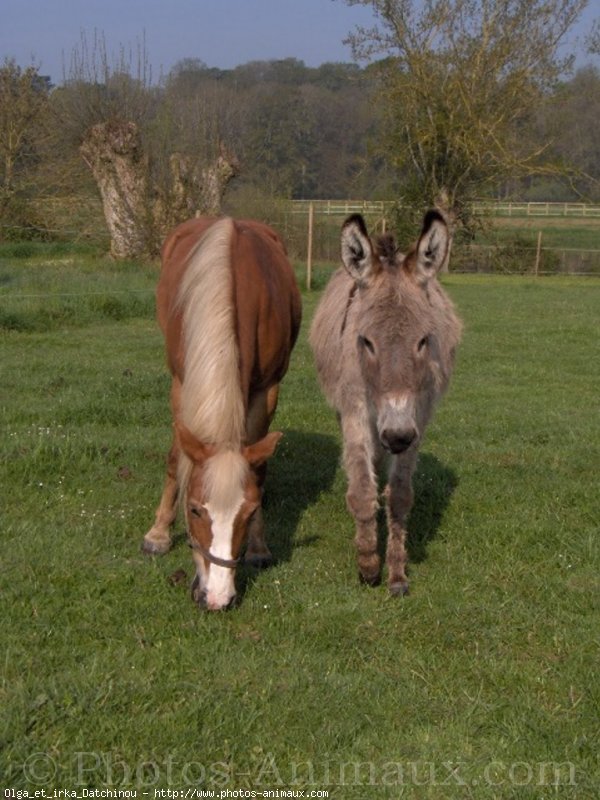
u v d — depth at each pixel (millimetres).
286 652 3922
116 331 12773
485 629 4254
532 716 3537
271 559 4922
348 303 4688
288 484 6238
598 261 29922
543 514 5793
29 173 27516
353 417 4602
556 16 27641
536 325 14945
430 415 4656
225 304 4129
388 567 4688
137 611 4195
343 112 55594
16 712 3262
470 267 29641
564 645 4129
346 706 3535
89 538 5008
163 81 22391
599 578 4855
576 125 47406
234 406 3951
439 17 27766
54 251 25109
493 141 27844
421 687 3744
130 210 21938
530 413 8773
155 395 8508
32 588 4328
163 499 4953
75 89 22609
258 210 25766
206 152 21969
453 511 5852
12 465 6020
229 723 3354
